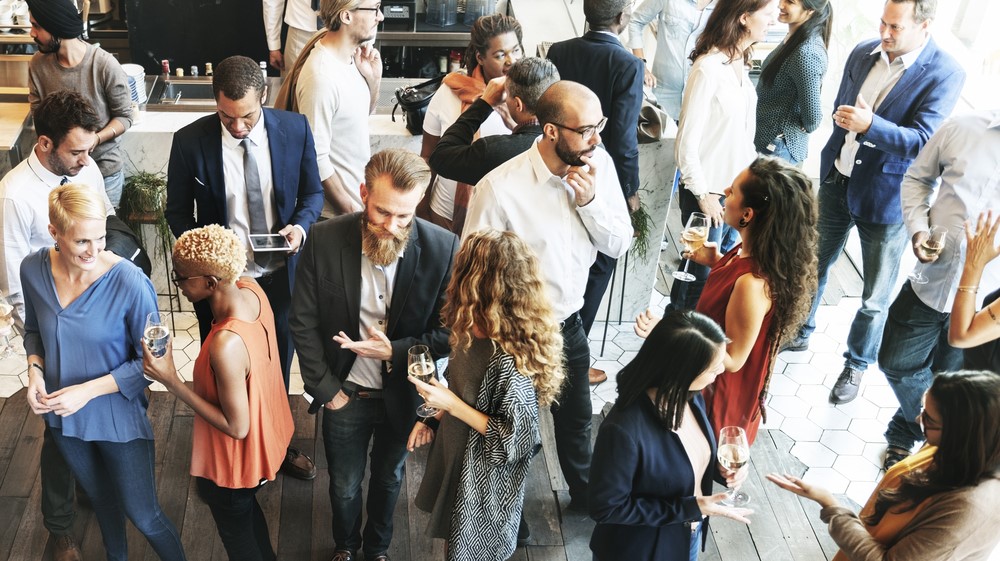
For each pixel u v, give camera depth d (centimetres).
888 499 249
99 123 328
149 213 457
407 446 322
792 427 439
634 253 476
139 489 311
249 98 334
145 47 681
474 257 262
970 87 479
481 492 284
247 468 292
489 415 274
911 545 236
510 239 262
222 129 356
